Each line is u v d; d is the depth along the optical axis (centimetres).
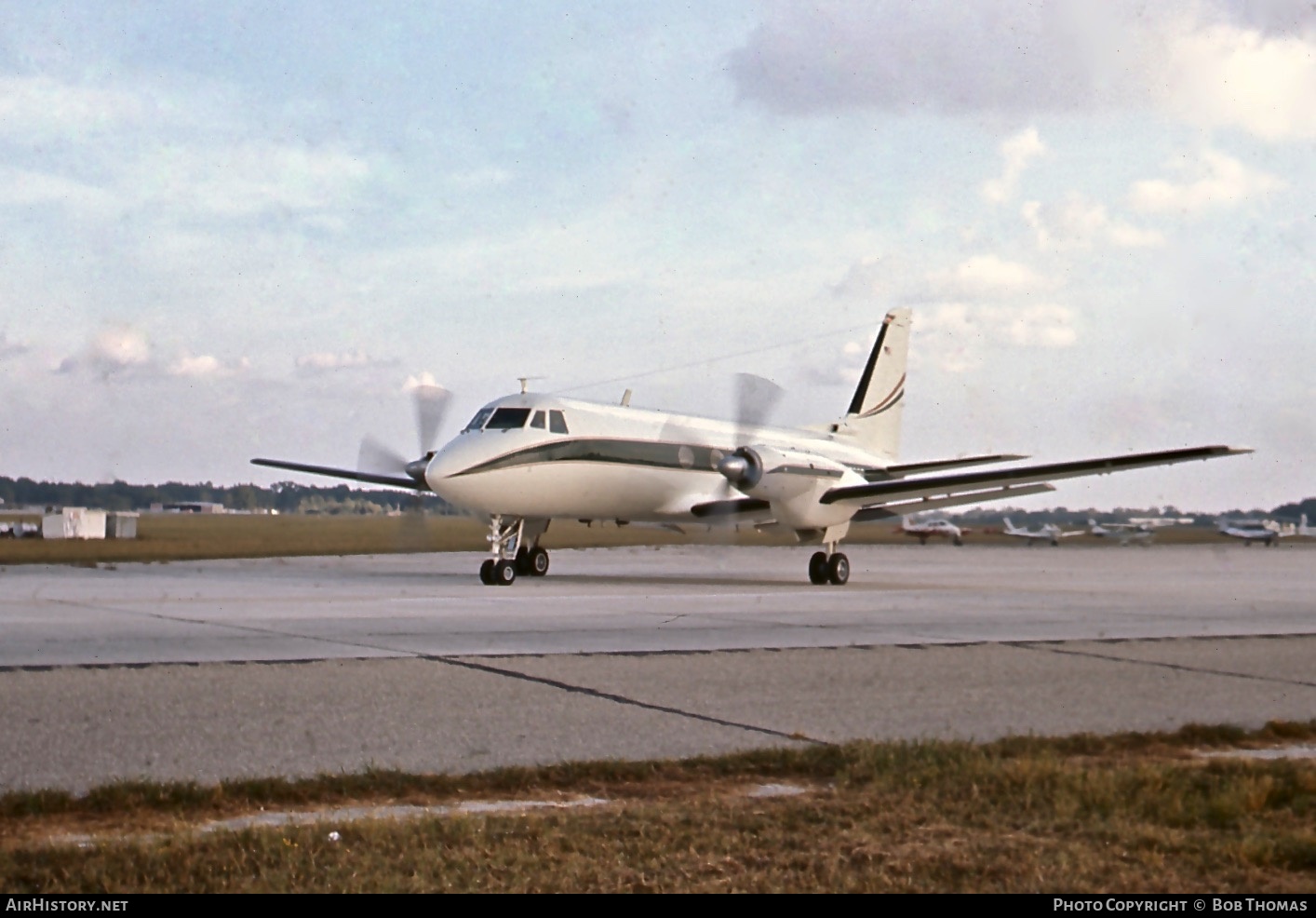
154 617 1816
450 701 1120
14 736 938
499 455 2806
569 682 1234
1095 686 1286
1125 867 652
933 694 1220
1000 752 947
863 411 3853
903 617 1981
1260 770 883
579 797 805
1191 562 5166
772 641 1599
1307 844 687
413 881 613
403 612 1966
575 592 2550
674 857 659
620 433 3053
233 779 816
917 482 2866
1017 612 2130
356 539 5991
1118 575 3759
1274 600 2561
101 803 751
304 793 791
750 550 6556
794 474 2908
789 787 842
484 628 1717
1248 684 1318
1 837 684
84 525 5553
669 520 3272
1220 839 710
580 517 3112
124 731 965
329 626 1714
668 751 938
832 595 2553
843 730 1032
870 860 659
